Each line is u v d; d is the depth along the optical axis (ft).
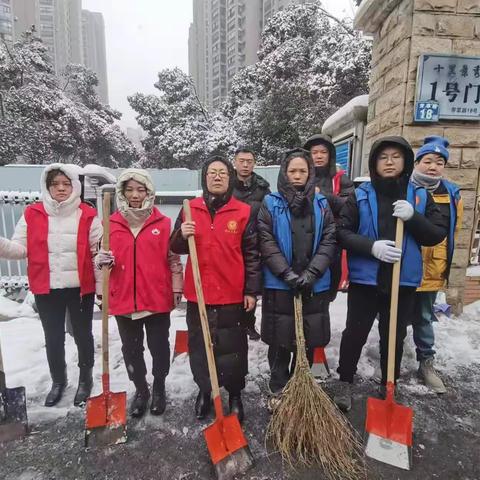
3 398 6.73
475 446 6.52
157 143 68.18
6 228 14.19
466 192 11.75
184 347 9.59
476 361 9.32
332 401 7.18
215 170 6.68
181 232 6.54
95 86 80.33
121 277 6.80
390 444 6.21
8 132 48.26
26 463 6.12
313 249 6.88
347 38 35.14
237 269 6.73
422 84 11.22
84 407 7.52
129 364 7.16
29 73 56.80
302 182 6.83
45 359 9.37
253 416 7.32
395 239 6.88
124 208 6.79
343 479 5.78
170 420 7.14
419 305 8.23
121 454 6.29
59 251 7.23
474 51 11.30
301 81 38.50
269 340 7.07
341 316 11.91
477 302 12.51
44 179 7.21
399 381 8.44
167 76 67.92
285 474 5.88
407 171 6.98
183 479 5.81
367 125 14.40
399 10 11.86
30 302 13.10
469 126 11.60
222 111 65.92
